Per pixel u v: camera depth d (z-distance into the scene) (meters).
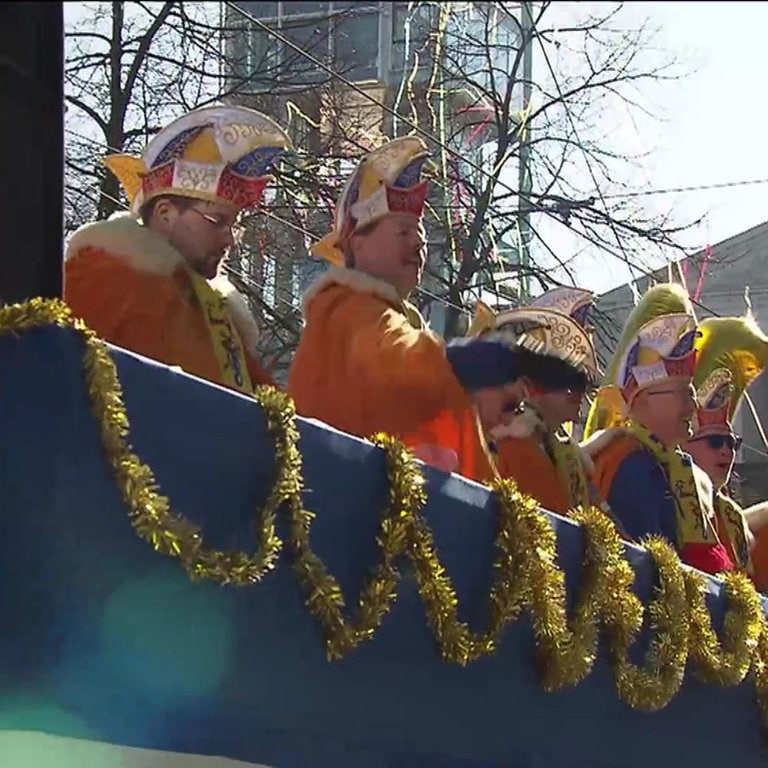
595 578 4.02
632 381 5.45
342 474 3.09
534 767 3.79
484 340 4.14
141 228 3.66
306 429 2.99
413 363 3.73
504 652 3.66
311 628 2.97
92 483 2.50
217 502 2.74
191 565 2.63
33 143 2.63
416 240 4.10
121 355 2.57
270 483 2.83
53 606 2.45
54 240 2.64
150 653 2.59
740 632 4.86
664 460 5.39
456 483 3.49
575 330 5.00
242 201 3.80
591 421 5.70
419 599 3.31
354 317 3.85
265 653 2.86
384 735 3.23
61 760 2.51
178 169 3.75
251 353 3.98
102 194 5.86
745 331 6.24
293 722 2.96
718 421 6.16
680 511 5.34
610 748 4.18
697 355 5.85
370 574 3.13
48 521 2.44
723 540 6.03
